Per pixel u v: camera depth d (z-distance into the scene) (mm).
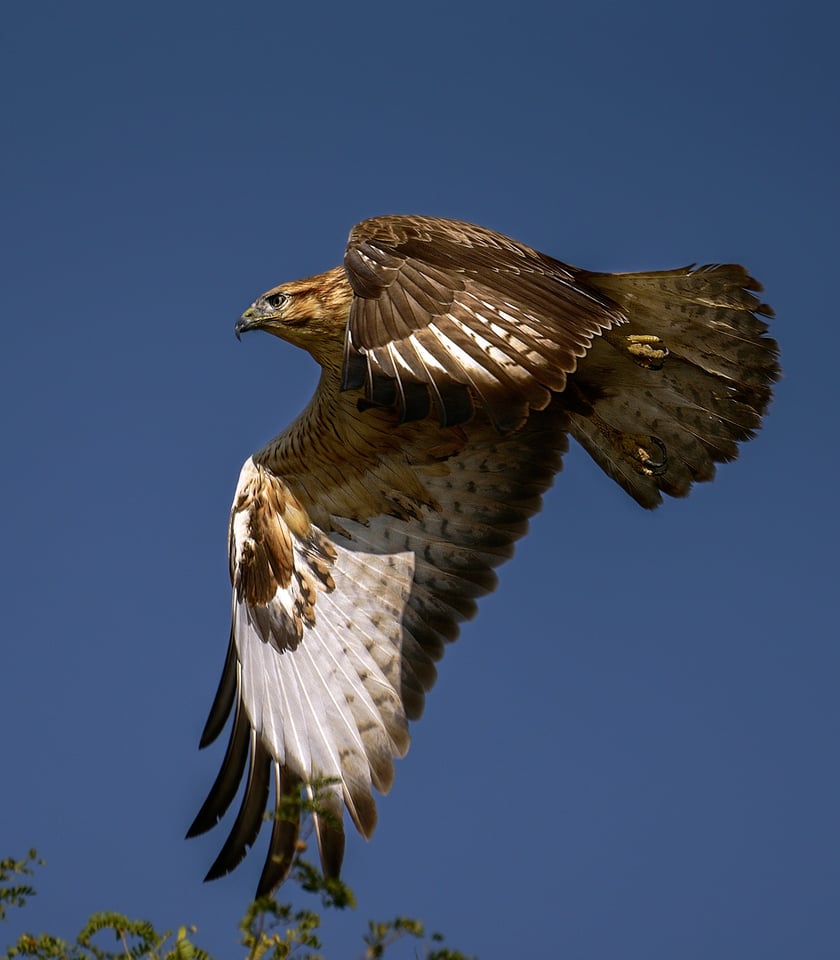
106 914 7562
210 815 12242
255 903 7363
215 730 12734
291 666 12711
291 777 12227
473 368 9414
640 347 12023
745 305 12094
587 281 11688
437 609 12680
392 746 12289
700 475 12812
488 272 10062
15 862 7895
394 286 9852
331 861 11523
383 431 12641
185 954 7605
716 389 12469
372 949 7051
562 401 12727
